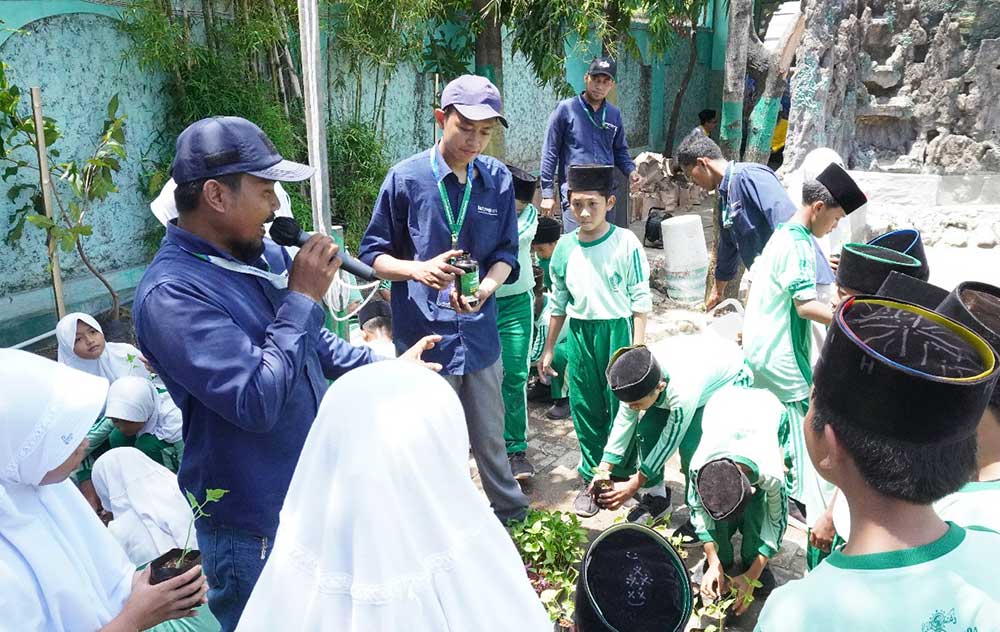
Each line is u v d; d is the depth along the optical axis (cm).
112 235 659
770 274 361
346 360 267
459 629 133
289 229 235
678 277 692
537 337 519
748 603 306
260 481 222
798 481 360
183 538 299
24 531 173
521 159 1145
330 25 766
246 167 209
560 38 810
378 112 870
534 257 602
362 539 131
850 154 801
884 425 119
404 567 131
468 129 322
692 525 336
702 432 310
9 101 515
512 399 423
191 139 210
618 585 217
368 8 738
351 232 760
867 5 758
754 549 315
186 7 668
